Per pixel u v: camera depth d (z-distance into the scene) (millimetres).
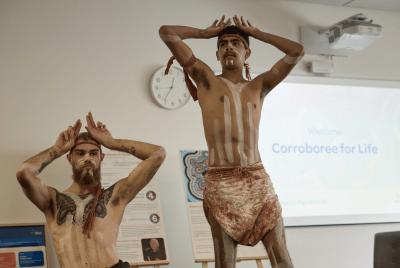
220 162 2289
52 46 3855
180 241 3818
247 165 2279
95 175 2520
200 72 2377
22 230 3408
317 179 4293
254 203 2223
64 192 2484
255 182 2254
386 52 4855
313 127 4398
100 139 2623
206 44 4273
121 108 3930
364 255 4238
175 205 3879
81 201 2434
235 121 2303
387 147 4574
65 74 3842
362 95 4629
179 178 3949
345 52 4684
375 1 4781
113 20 4062
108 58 3980
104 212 2436
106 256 2324
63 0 3961
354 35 4332
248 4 4516
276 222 2221
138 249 3377
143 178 2570
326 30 4574
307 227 4168
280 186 4180
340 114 4508
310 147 4344
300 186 4234
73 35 3928
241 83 2424
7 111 3646
